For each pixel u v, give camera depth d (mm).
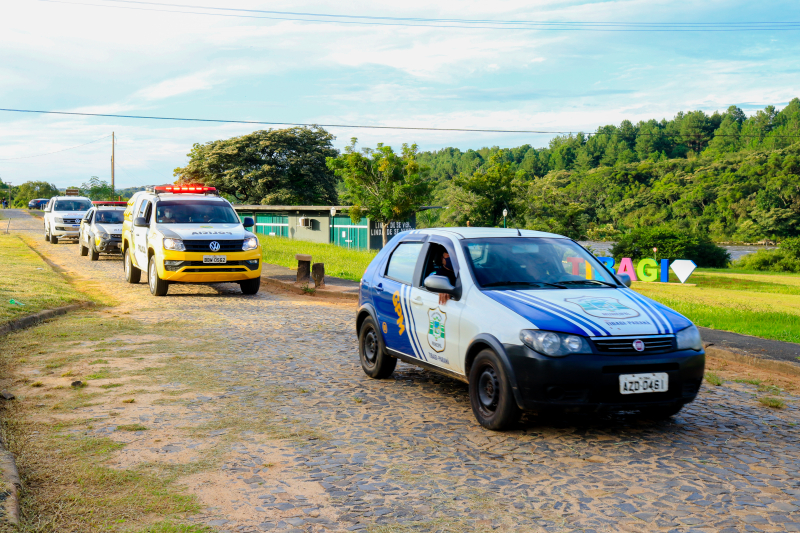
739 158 135250
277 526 3828
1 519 3682
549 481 4539
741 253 87500
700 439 5500
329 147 66938
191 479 4535
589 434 5613
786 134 182500
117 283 17469
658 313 5711
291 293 16516
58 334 9805
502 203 50312
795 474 4691
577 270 6582
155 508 4051
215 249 14766
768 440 5492
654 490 4383
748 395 7047
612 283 6535
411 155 42281
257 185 62594
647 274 31422
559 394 5227
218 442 5312
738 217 113000
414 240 7383
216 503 4145
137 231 16453
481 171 52812
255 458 4961
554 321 5363
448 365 6262
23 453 4984
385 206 40906
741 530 3791
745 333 10953
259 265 15414
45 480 4484
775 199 109500
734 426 5895
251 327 10953
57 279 16406
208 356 8594
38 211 70438
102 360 8164
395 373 7895
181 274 14531
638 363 5254
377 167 41812
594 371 5168
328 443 5320
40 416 5941
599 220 127250
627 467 4820
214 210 16109
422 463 4883
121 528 3773
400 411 6266
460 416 6113
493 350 5551
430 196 43031
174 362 8180
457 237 6742
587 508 4094
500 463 4895
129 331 10219
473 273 6258
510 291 6031
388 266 7633
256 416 6035
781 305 18500
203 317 11906
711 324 11820
